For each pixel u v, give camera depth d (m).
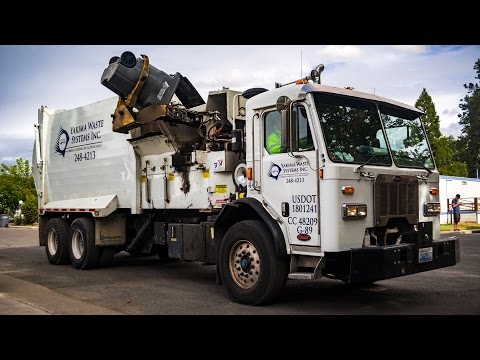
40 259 12.96
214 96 9.05
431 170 7.32
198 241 8.35
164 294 7.84
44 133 12.74
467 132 60.53
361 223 6.24
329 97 6.52
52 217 12.55
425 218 7.01
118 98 10.14
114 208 10.34
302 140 6.44
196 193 8.63
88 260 10.53
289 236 6.55
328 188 6.07
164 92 9.16
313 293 7.77
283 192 6.64
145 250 10.41
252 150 7.15
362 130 6.72
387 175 6.54
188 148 9.05
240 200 7.09
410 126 7.44
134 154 9.88
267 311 6.52
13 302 7.04
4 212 41.22
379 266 5.87
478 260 11.59
